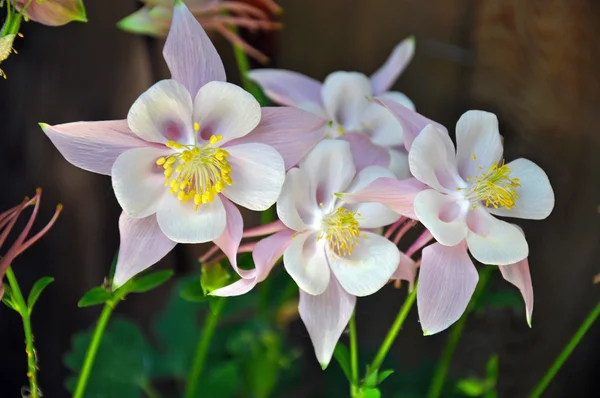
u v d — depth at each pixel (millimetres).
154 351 475
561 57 490
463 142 366
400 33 501
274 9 460
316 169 364
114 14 471
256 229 362
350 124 407
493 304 432
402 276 365
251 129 354
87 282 506
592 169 501
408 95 507
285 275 465
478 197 363
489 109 503
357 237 365
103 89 481
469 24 497
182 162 356
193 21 354
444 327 351
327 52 500
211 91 351
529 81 496
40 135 481
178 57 354
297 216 359
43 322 507
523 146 501
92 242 500
